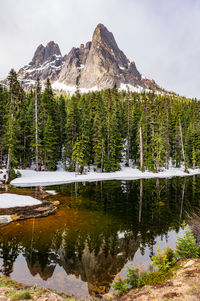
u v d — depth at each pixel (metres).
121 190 21.56
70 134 39.12
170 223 11.07
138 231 9.91
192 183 26.50
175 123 48.41
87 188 22.75
